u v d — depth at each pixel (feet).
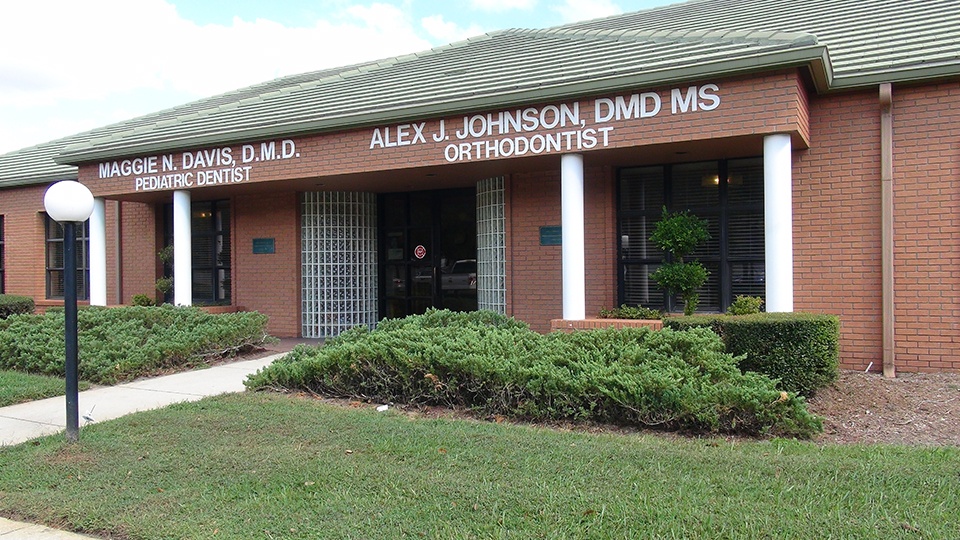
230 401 26.27
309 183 44.14
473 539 13.69
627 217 37.76
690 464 17.66
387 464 18.21
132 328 36.96
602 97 32.35
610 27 48.06
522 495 15.70
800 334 24.56
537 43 44.62
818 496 15.34
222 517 15.21
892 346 30.76
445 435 20.81
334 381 27.20
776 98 28.86
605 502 15.17
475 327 30.09
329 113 40.19
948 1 37.76
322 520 14.84
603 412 22.36
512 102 33.86
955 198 30.17
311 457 18.97
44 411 26.63
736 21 42.63
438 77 42.32
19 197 60.39
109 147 47.19
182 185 45.09
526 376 23.45
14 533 15.29
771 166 29.12
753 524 13.84
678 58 31.63
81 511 15.88
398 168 37.83
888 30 35.35
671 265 32.40
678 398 21.15
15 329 36.99
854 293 32.01
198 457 19.27
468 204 47.93
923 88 30.71
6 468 19.25
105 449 20.43
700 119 30.25
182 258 45.68
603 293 37.68
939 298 30.48
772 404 20.84
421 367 25.38
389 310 50.42
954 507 14.69
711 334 25.03
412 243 49.80
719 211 35.76
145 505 16.10
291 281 48.80
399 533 14.10
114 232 55.77
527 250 39.93
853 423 22.45
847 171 32.12
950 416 22.98
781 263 29.09
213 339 37.22
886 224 30.94
